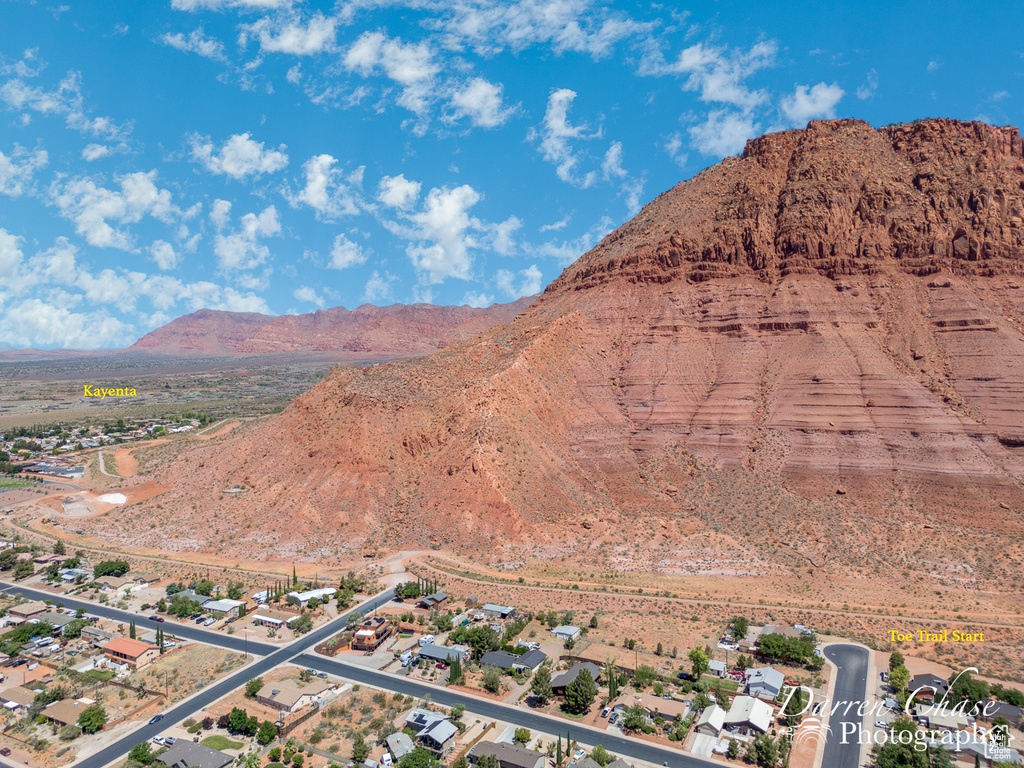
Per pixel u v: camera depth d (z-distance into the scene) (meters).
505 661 90.31
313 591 113.69
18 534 150.25
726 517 132.38
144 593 118.44
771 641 90.75
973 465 128.50
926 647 93.44
